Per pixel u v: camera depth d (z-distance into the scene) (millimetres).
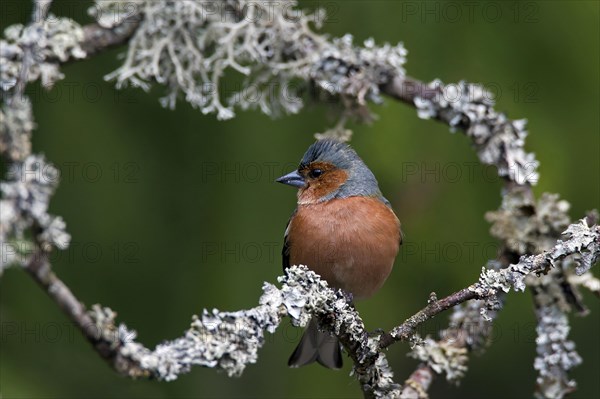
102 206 9570
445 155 9938
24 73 7250
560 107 9508
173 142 9922
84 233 9523
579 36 9383
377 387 7219
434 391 11883
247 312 6078
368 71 9398
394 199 10141
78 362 9242
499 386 11664
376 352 6996
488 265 8945
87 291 9492
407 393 8336
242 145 9922
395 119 9906
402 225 10094
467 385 11820
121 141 9750
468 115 9094
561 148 9484
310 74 9562
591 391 11391
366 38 9992
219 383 10133
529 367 11430
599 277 11039
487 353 11438
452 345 8758
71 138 9578
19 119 5742
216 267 9656
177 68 9141
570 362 8414
